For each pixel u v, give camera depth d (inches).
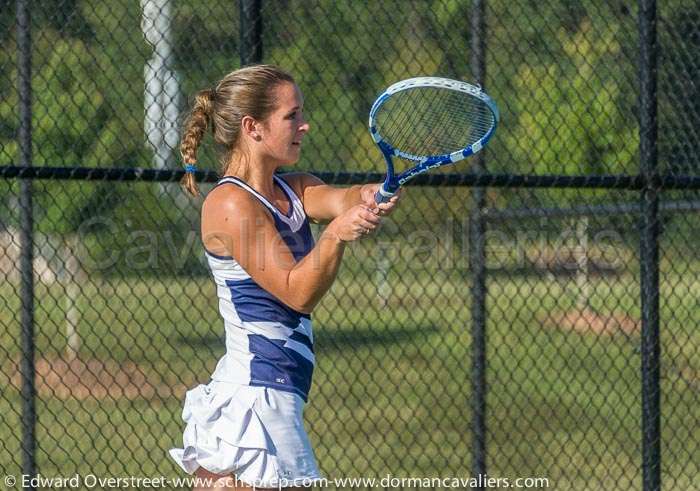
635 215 855.1
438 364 1035.9
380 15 722.2
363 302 1061.1
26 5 612.1
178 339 938.7
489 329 1074.7
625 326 910.4
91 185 856.3
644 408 647.8
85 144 767.1
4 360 834.8
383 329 1013.2
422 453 758.5
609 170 773.9
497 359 1040.2
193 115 457.1
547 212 736.3
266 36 711.1
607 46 732.7
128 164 789.2
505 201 872.9
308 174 472.1
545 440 829.8
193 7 681.6
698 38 695.1
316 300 415.2
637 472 722.2
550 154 774.5
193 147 460.1
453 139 510.0
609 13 741.3
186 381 954.7
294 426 437.4
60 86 743.7
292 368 437.7
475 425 659.4
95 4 687.1
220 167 459.2
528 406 916.0
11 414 856.9
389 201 428.5
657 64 642.2
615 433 777.6
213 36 689.6
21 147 612.1
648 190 637.9
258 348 434.9
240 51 610.9
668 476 752.3
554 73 755.4
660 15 695.7
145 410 792.9
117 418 868.0
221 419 436.8
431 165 423.5
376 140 425.7
